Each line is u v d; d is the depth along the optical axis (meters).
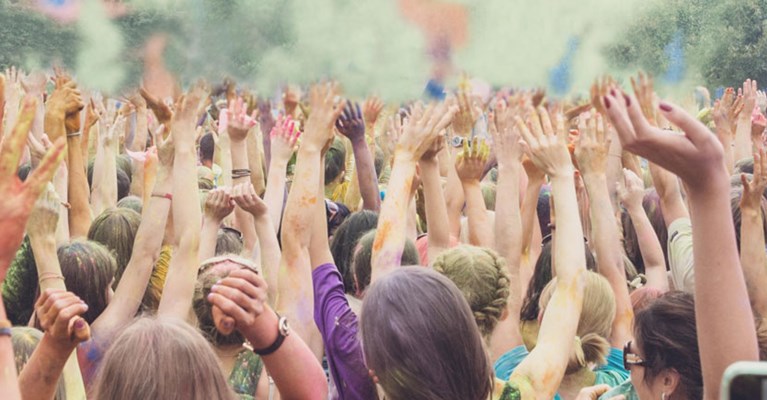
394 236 3.49
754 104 6.16
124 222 4.35
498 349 3.75
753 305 3.46
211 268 3.39
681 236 4.00
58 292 2.36
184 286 3.56
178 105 3.48
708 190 2.02
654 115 2.65
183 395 2.21
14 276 3.89
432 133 3.63
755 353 2.04
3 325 1.76
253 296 2.34
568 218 3.39
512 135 3.96
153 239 3.82
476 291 3.21
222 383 2.29
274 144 4.45
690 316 2.72
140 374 2.21
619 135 2.00
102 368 2.28
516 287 4.00
